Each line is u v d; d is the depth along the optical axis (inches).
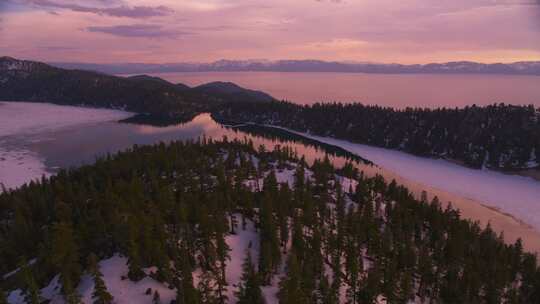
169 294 2186.3
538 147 7824.8
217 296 2263.8
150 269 2378.2
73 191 3993.6
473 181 6939.0
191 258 2571.4
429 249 3437.5
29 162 7426.2
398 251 3058.6
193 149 6210.6
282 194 3937.0
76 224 2979.8
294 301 2071.9
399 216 3742.6
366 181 5285.4
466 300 2591.0
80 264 2326.5
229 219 3511.3
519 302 2775.6
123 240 2453.2
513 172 7500.0
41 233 3068.4
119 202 3085.6
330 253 3038.9
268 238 2950.3
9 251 2837.1
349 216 3540.8
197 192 3821.4
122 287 2170.3
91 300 2027.6
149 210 2989.7
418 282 2989.7
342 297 2635.3
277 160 6481.3
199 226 2849.4
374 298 2391.7
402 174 7367.1
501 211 5349.4
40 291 2110.0
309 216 3442.4
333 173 5851.4
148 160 5187.0
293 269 2278.5
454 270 2812.5
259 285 2300.7
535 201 5777.6
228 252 2923.2
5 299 1969.7
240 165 5570.9
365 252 3376.0
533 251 4035.4
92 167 5078.7
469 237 3582.7
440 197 5979.3
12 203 3846.0
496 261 3014.3
